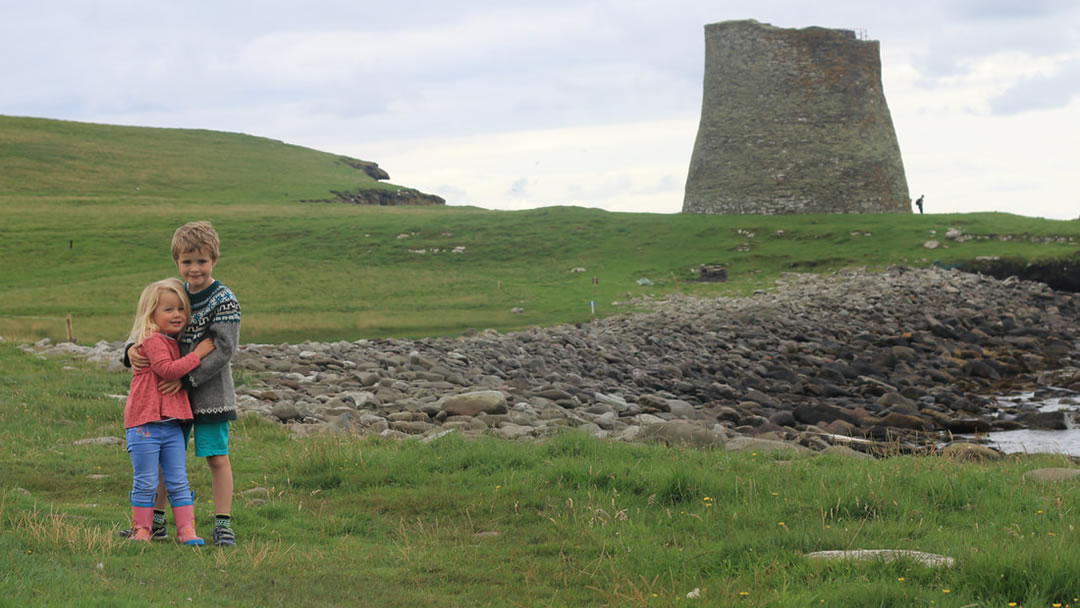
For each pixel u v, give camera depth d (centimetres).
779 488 989
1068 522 816
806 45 7594
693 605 614
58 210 8100
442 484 1058
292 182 12850
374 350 2845
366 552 795
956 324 4109
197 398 777
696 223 7131
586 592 680
